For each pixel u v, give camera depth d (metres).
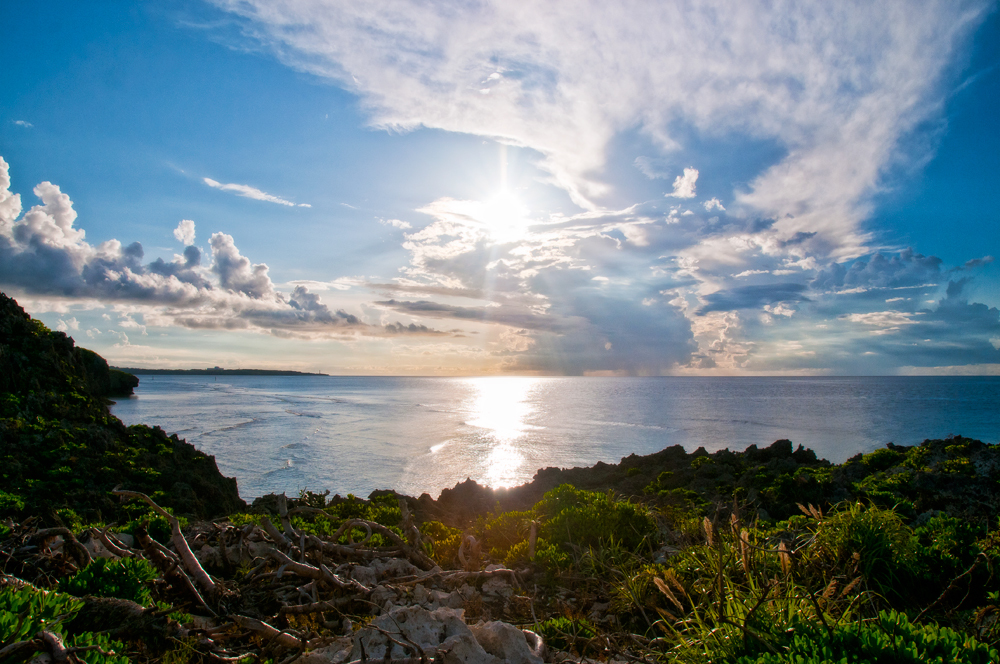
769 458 23.12
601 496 11.49
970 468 17.08
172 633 4.09
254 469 46.06
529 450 58.66
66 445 26.50
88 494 21.23
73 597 4.01
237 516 11.89
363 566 6.94
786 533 7.42
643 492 20.22
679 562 6.25
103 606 4.14
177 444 34.06
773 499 15.50
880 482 16.14
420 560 7.64
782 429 76.81
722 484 19.31
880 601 5.06
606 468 25.03
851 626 3.59
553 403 153.25
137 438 32.78
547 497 11.93
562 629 5.23
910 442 60.81
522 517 11.01
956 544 5.98
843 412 105.44
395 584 6.18
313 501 14.27
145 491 23.62
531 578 7.49
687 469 22.08
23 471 22.70
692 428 79.50
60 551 5.66
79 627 4.01
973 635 3.93
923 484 15.45
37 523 6.49
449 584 6.86
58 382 37.44
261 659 4.26
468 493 18.91
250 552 6.99
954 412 102.81
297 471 45.47
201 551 6.93
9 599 3.42
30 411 30.56
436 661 3.52
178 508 23.28
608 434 73.50
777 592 4.18
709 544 5.47
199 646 4.05
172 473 26.92
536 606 6.33
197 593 5.16
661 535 9.05
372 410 122.31
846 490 15.91
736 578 5.11
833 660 3.19
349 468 46.91
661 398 174.12
